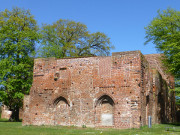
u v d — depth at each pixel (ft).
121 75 81.66
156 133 63.46
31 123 91.15
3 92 113.80
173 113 148.46
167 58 111.55
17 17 127.75
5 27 120.26
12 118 125.18
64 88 88.84
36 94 92.89
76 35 155.43
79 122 84.69
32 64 130.52
